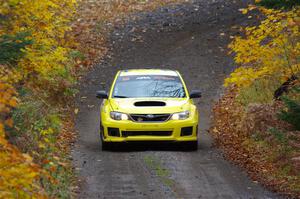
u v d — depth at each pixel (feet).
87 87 224.74
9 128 98.27
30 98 146.51
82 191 101.30
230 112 185.26
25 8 129.39
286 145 124.88
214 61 254.47
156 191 100.89
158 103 139.74
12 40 109.09
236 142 146.10
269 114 143.23
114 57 263.29
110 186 104.68
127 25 303.68
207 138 156.56
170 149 140.77
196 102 207.00
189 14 319.68
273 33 130.93
